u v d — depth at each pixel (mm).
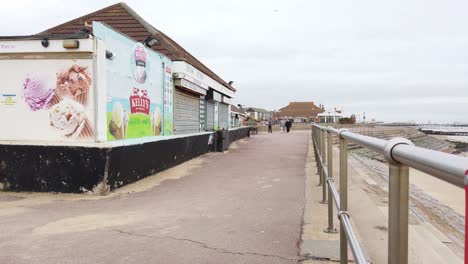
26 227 5449
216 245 4668
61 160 7898
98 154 7770
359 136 2451
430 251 4461
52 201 7242
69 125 8344
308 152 17688
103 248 4570
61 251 4461
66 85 8320
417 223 6574
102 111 8438
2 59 8500
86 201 7238
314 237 4930
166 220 5844
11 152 8062
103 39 8523
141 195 7809
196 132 16875
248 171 11344
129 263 4109
